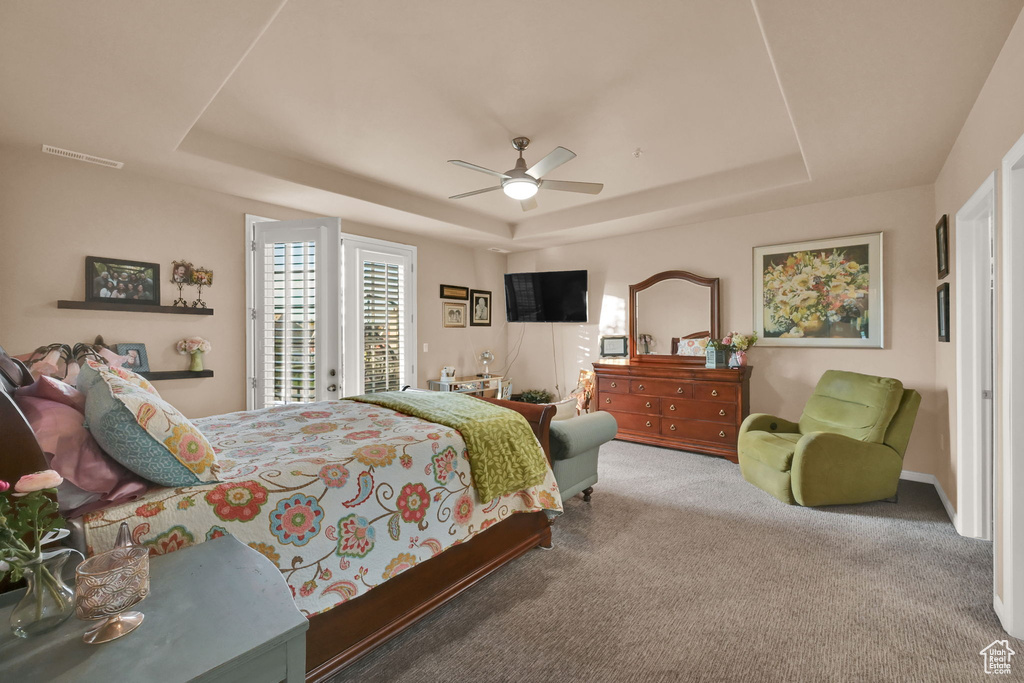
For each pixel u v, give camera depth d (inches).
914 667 66.3
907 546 104.1
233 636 32.3
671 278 203.8
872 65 82.0
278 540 59.2
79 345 121.6
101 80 83.6
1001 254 78.1
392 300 211.3
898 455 128.0
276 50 87.9
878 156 123.3
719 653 69.6
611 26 81.4
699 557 99.7
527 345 262.5
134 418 51.7
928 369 148.1
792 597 84.4
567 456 114.9
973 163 97.5
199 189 147.7
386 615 72.4
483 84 100.5
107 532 48.2
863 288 158.9
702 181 164.4
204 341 145.1
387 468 72.9
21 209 116.4
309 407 108.4
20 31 69.5
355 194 159.0
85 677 28.0
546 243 240.8
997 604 78.6
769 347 179.5
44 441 49.1
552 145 132.9
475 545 89.0
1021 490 72.1
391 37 84.3
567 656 69.2
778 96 105.9
